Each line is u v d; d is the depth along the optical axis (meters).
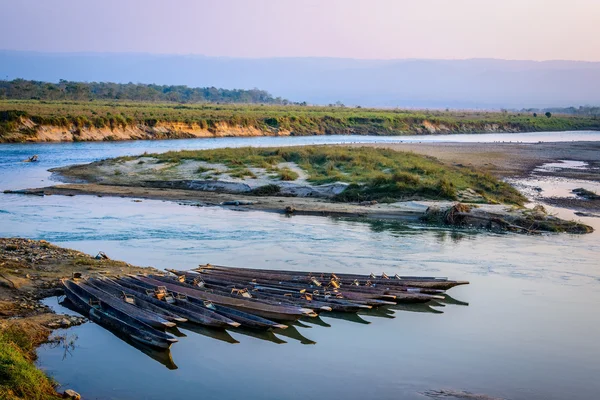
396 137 108.56
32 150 66.25
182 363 15.74
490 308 20.33
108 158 57.50
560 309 20.23
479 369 15.67
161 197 39.88
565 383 14.92
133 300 19.03
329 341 17.47
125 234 29.50
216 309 18.59
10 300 18.70
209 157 52.34
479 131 130.50
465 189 40.62
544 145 84.88
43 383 13.27
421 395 14.16
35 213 34.00
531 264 25.67
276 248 27.48
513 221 33.28
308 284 21.30
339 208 36.44
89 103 125.25
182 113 107.50
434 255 26.91
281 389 14.41
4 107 90.00
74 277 21.00
